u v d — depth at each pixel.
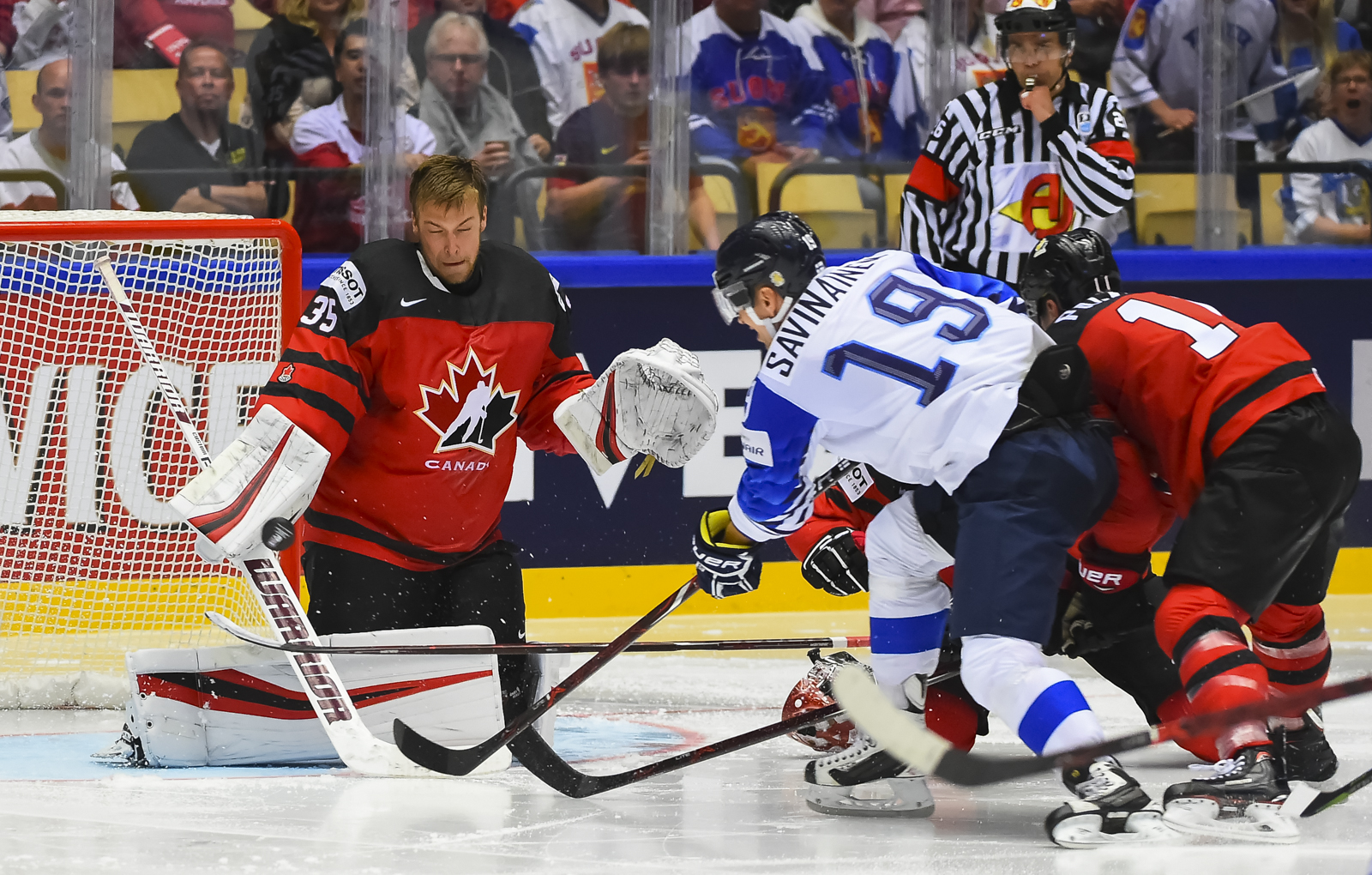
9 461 14.70
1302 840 8.98
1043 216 15.12
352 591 12.05
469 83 18.22
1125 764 11.50
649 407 12.04
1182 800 9.20
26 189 17.52
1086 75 19.23
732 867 8.49
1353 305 19.77
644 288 18.72
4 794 10.41
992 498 9.00
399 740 10.74
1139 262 19.22
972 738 10.41
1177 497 9.71
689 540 18.88
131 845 8.95
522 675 12.20
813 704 11.79
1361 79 19.48
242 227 13.38
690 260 18.70
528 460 18.39
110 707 14.31
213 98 17.69
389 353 11.55
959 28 19.02
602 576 18.67
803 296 9.23
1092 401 9.46
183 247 14.30
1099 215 15.10
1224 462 9.21
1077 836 8.88
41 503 14.81
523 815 9.84
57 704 14.26
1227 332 9.55
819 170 19.16
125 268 14.64
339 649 11.38
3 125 17.34
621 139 18.72
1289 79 19.50
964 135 15.17
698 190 19.00
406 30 17.98
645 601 18.80
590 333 18.66
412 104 18.12
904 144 19.30
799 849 8.92
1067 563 10.80
